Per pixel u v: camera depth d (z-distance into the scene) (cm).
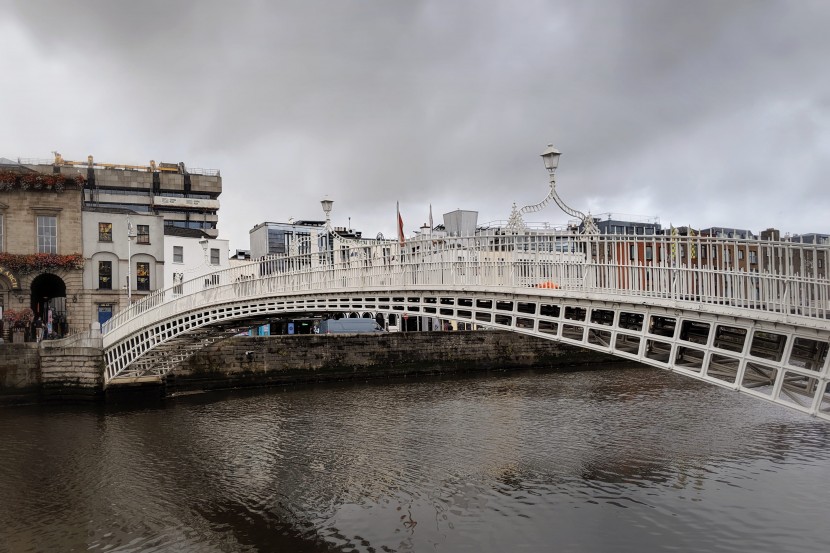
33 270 4384
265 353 4428
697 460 2331
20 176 4338
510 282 1877
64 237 4497
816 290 1238
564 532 1691
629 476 2148
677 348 1510
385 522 1788
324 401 3716
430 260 2194
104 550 1625
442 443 2628
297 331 5856
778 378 1317
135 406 3566
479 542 1642
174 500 1997
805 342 1447
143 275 4856
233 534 1731
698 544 1605
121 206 8350
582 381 4588
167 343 3453
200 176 8819
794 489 1997
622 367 5662
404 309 2294
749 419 3080
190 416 3262
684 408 3391
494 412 3316
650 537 1650
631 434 2758
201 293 3138
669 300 1472
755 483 2059
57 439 2766
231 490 2081
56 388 3681
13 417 3250
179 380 4122
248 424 3059
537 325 1827
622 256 1620
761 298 1320
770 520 1750
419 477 2170
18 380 3612
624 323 1848
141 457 2473
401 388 4262
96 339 3672
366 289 2353
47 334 4334
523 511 1842
